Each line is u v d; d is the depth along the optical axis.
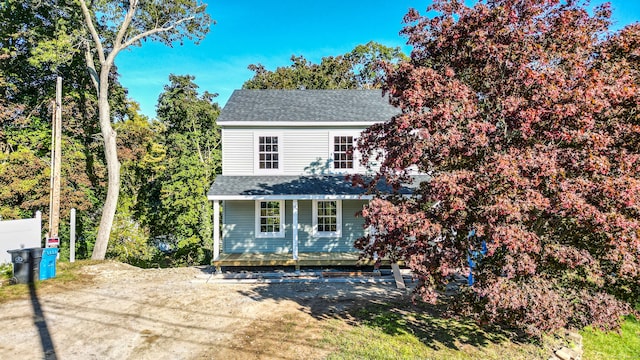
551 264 6.35
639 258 5.52
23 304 9.48
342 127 15.35
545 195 5.70
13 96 19.41
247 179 14.69
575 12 6.39
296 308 9.26
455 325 8.07
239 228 14.96
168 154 25.56
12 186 16.44
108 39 19.06
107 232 17.31
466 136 5.91
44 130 18.91
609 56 6.39
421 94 6.06
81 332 7.71
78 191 18.72
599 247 6.00
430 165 7.30
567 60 5.98
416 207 6.78
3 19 18.05
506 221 5.70
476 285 6.25
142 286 11.35
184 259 24.67
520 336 7.57
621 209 5.46
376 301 9.84
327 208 15.11
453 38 6.68
